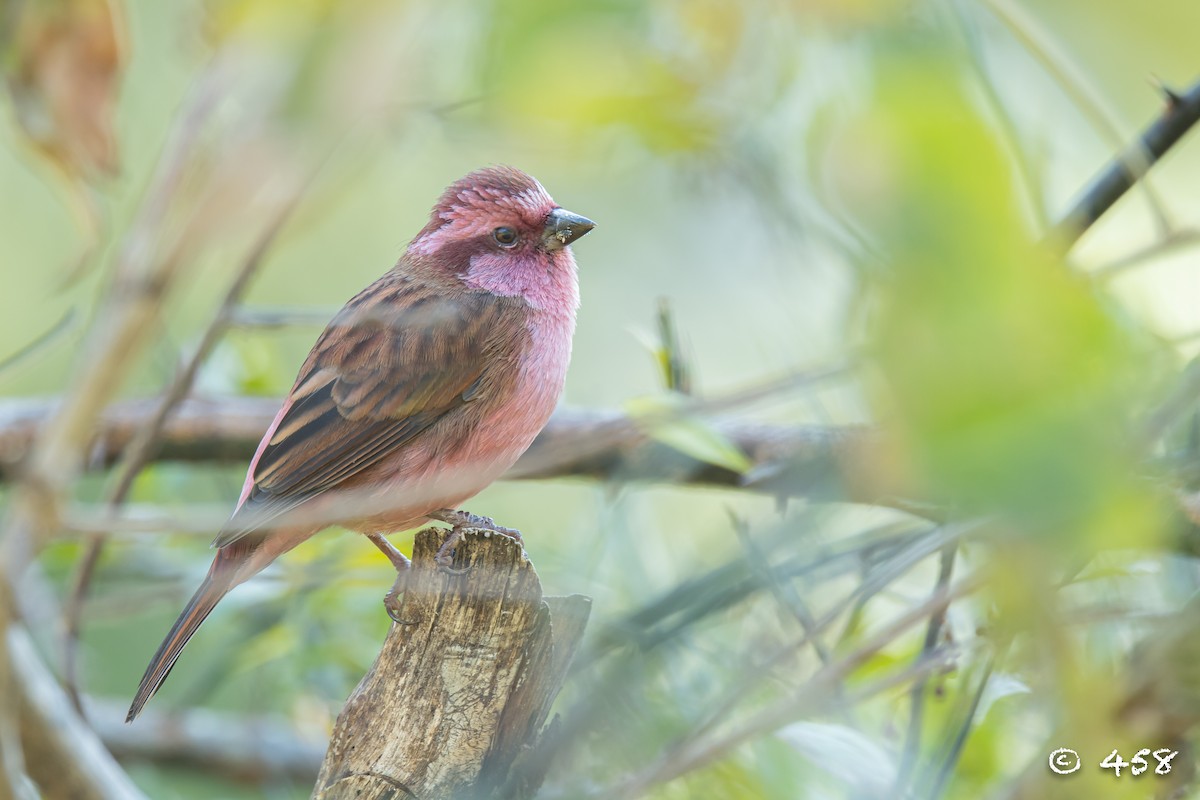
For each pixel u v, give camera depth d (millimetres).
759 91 6602
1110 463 3504
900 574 7031
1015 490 3416
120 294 5586
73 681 11000
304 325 11883
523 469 7414
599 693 7730
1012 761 8758
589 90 5020
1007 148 3893
